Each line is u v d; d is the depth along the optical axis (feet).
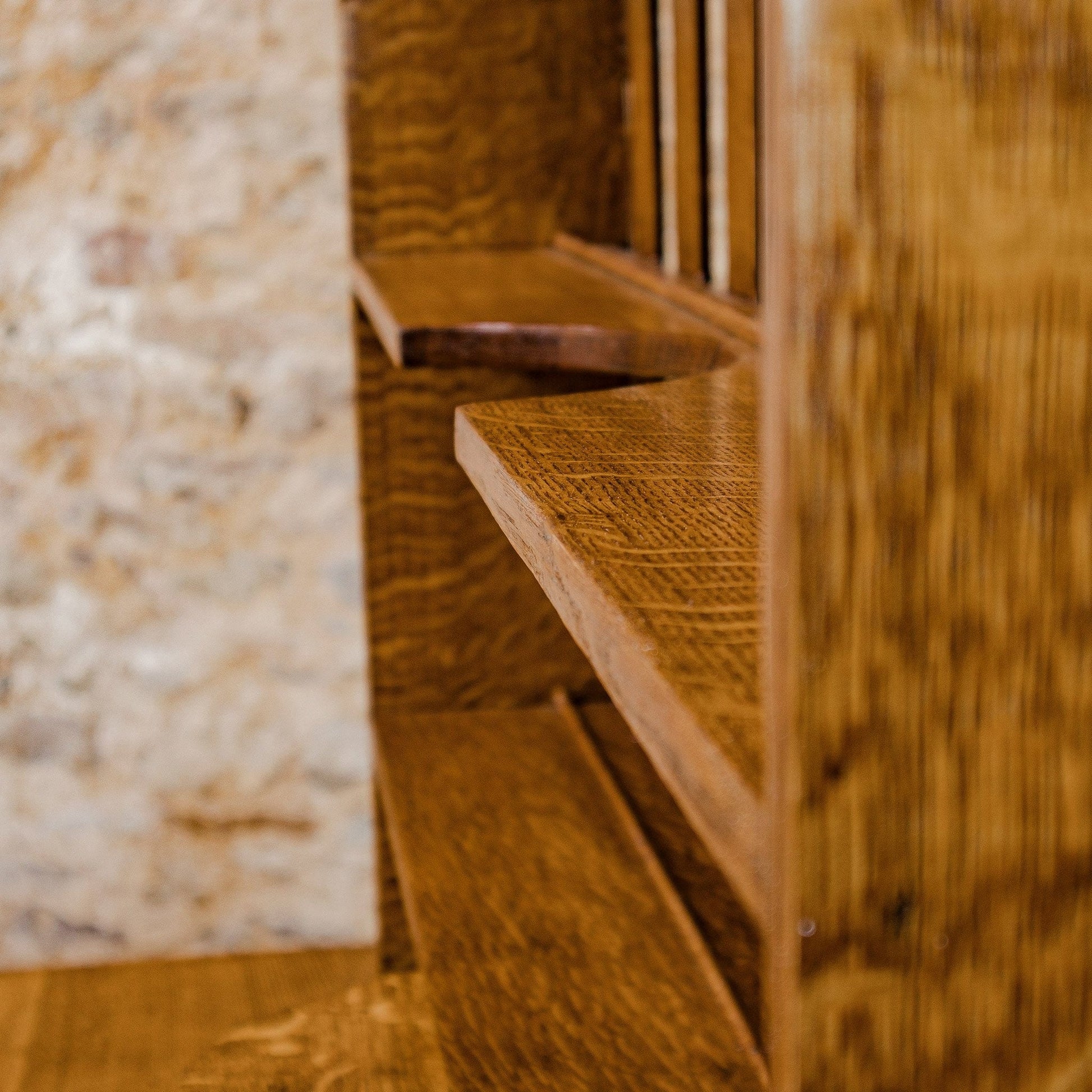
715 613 1.52
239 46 7.29
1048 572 1.21
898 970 1.25
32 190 7.28
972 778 1.23
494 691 6.21
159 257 7.45
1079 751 1.25
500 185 6.20
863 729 1.20
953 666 1.21
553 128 6.19
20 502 7.59
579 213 6.31
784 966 1.23
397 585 6.07
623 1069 3.59
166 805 8.04
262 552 7.84
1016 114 1.14
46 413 7.52
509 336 3.92
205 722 7.98
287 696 8.02
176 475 7.70
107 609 7.79
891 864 1.23
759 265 4.74
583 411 2.73
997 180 1.14
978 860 1.25
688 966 4.05
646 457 2.29
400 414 5.94
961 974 1.27
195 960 8.17
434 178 6.12
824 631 1.18
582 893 4.46
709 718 1.30
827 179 1.11
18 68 7.13
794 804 1.20
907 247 1.14
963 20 1.11
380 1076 4.40
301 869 8.22
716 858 1.31
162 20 7.20
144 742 7.96
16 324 7.41
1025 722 1.23
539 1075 3.59
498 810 5.08
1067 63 1.14
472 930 4.25
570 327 3.90
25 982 7.89
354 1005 4.78
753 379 3.12
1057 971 1.28
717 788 1.27
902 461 1.17
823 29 1.09
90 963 8.14
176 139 7.34
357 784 8.17
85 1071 7.04
